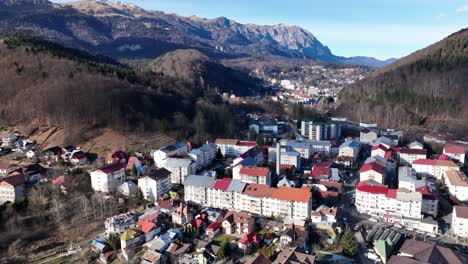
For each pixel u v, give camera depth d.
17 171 181.62
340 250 128.75
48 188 165.75
